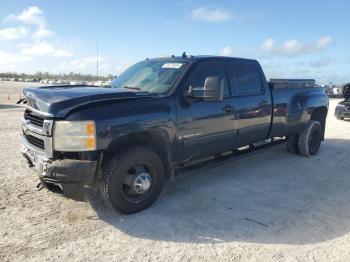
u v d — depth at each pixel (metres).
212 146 5.38
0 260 3.38
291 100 7.00
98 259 3.46
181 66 5.17
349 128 12.10
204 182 5.82
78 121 3.90
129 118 4.21
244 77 6.02
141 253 3.59
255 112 6.09
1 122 12.00
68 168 3.89
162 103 4.61
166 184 5.65
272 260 3.51
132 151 4.30
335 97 32.06
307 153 7.61
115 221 4.27
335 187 5.75
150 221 4.30
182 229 4.12
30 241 3.75
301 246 3.80
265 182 5.91
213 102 5.27
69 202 4.77
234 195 5.25
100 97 4.18
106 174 4.19
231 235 4.00
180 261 3.46
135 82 5.34
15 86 48.44
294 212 4.68
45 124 4.00
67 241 3.78
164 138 4.66
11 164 6.43
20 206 4.61
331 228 4.24
